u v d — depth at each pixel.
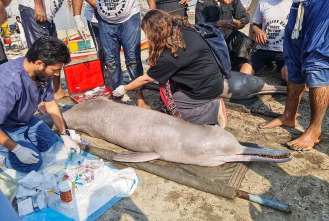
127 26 4.11
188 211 2.62
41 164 3.14
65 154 3.33
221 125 3.63
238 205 2.68
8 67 2.67
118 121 3.51
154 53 3.12
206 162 3.14
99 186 2.80
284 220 2.52
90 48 8.20
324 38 2.92
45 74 2.70
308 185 2.90
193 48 3.14
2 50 3.91
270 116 4.19
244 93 4.59
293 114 3.78
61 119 3.24
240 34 5.24
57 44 2.53
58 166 3.13
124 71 6.17
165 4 5.27
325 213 2.58
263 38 4.87
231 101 4.64
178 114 3.51
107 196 2.76
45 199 2.68
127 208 2.66
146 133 3.30
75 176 2.89
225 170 3.11
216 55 3.36
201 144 3.10
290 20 3.34
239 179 2.97
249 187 2.90
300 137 3.44
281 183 2.94
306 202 2.70
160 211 2.63
